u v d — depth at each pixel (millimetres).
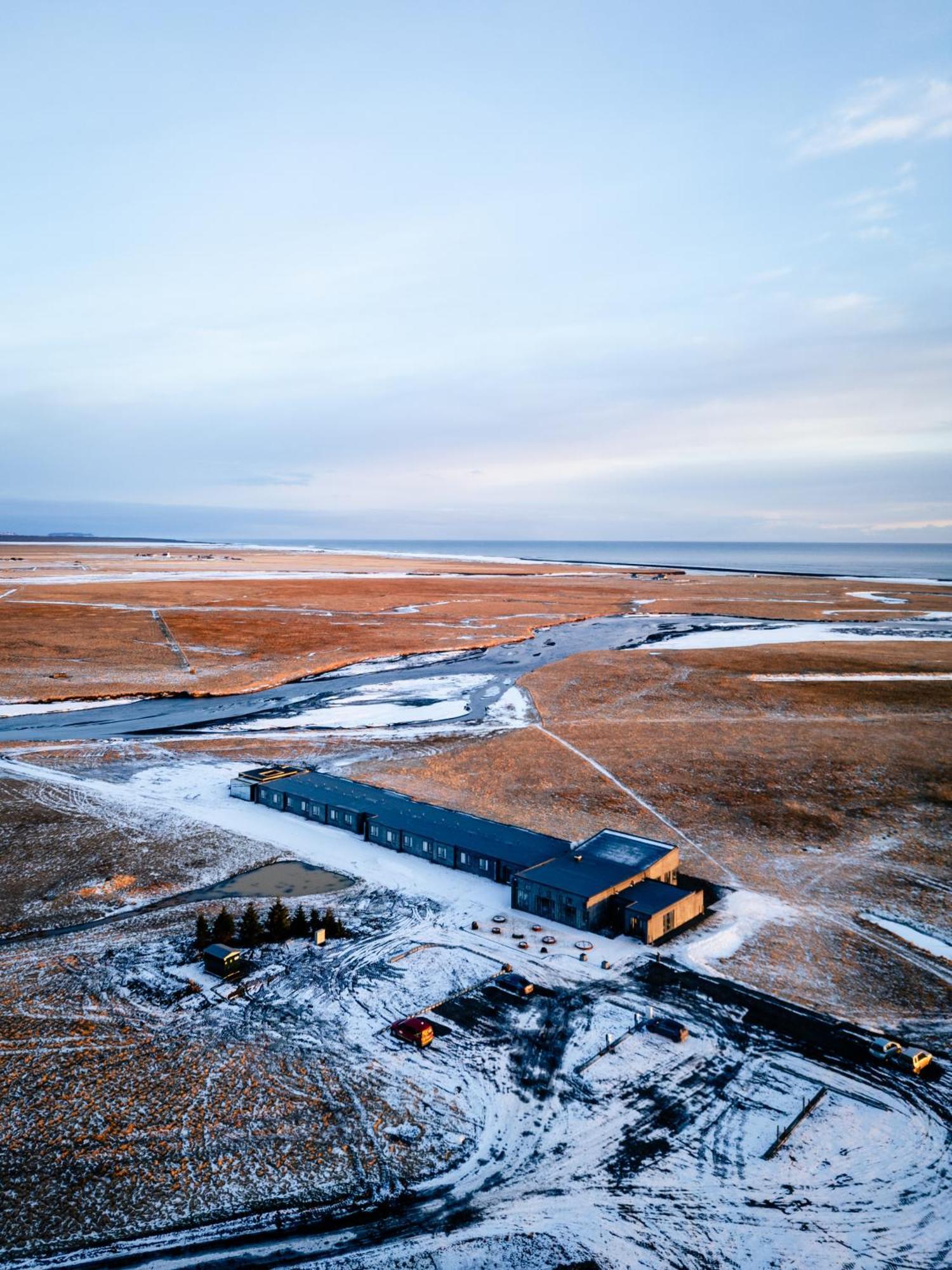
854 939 40812
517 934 40875
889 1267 22156
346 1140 26656
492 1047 31781
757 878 47938
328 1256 22266
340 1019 33469
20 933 40250
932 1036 32844
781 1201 24375
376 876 47781
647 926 40031
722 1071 30500
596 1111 28250
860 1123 27703
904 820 56938
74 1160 25484
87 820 55312
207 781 64000
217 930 39250
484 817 56125
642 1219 23672
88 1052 30891
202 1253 22281
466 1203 24188
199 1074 29672
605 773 66062
